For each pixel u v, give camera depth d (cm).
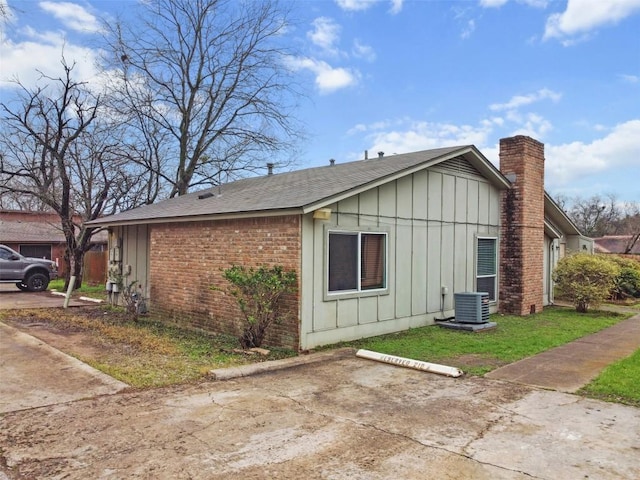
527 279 1246
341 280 854
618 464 368
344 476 348
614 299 1603
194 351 788
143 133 2012
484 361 717
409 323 995
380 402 522
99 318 1183
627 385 576
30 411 484
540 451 392
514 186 1240
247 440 413
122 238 1395
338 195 798
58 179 1989
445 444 406
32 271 1895
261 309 802
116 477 344
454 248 1118
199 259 1007
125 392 550
